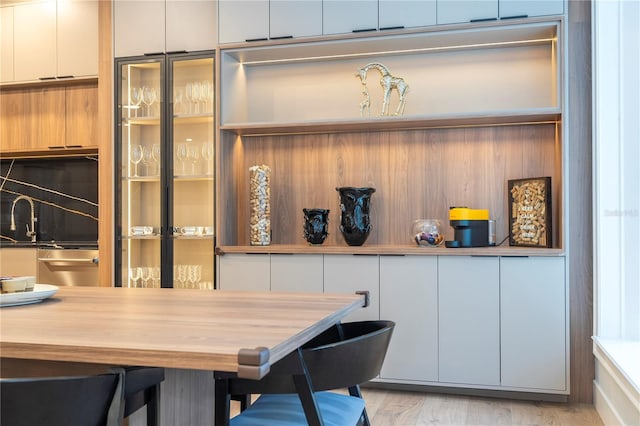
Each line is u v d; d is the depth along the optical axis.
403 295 3.57
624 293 3.26
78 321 1.72
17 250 4.81
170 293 2.44
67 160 5.21
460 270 3.48
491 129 3.86
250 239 4.11
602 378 3.21
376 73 4.10
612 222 3.30
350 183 4.11
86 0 4.65
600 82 3.30
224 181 4.00
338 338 2.16
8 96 4.94
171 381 1.96
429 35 3.63
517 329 3.40
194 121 4.08
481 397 3.52
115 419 1.39
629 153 3.17
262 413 1.81
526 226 3.63
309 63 4.21
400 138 4.03
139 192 4.18
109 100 4.25
